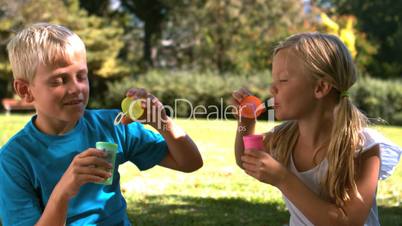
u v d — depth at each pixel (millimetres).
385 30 28641
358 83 19500
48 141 2125
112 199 2207
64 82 2016
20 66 2057
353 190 2068
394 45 27375
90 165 1783
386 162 2264
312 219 2006
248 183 6285
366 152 2131
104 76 23547
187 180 6457
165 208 4938
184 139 2305
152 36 29125
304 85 2131
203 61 25031
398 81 20609
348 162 2086
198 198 5387
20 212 2078
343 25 21734
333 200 2123
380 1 28391
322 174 2174
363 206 2047
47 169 2107
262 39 23656
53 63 1990
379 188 6102
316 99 2158
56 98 2006
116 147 1912
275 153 2377
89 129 2215
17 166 2094
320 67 2100
